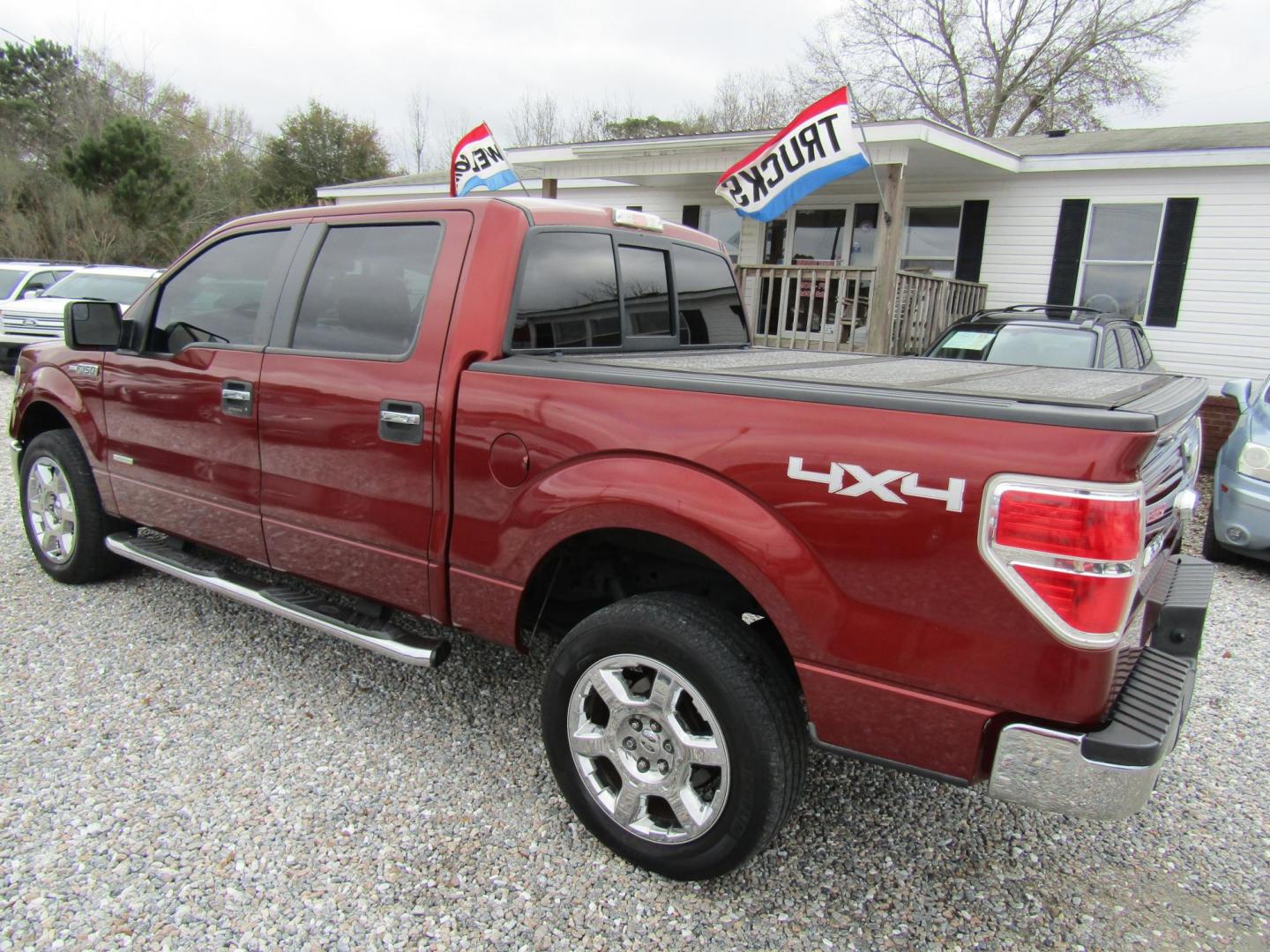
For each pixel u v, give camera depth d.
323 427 2.92
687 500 2.13
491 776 2.83
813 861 2.51
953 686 1.88
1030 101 25.39
